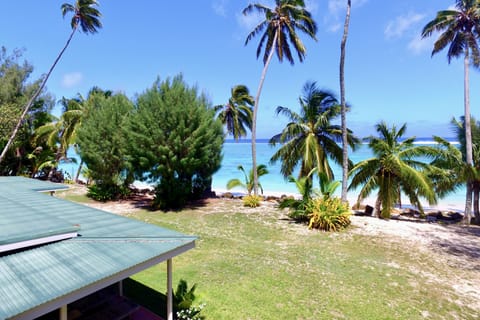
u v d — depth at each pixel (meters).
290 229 10.87
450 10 14.80
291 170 16.53
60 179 25.11
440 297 5.92
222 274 6.86
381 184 13.27
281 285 6.33
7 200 5.67
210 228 11.05
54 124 23.08
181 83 14.61
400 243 9.30
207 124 14.41
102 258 3.29
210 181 18.05
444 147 14.71
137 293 5.93
